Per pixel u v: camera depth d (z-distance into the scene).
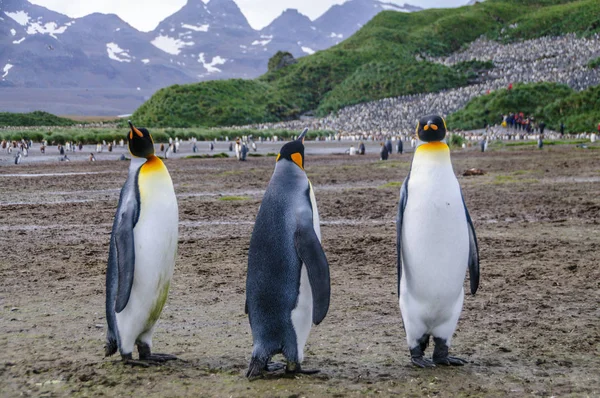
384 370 4.81
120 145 76.56
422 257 4.74
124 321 4.77
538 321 6.25
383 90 170.62
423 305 4.84
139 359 5.02
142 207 4.76
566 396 4.22
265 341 4.50
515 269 8.81
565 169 28.58
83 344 5.50
